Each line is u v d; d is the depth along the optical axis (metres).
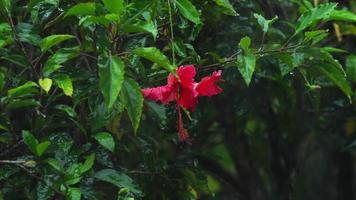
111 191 3.54
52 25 3.22
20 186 3.17
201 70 3.30
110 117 2.97
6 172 3.09
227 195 5.79
